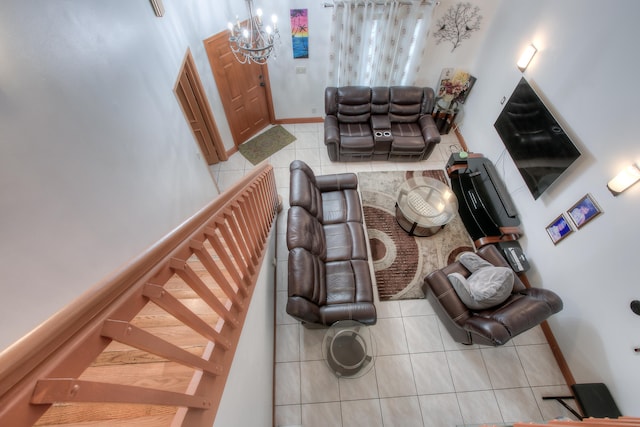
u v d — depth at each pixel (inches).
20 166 49.0
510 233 143.7
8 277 44.9
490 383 116.7
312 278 107.8
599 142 106.4
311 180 143.4
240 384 68.4
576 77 116.5
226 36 157.3
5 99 47.5
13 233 46.5
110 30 77.7
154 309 68.3
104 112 72.8
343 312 108.6
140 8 94.4
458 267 130.7
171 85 114.4
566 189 120.5
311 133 214.2
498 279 110.3
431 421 108.3
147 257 33.9
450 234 161.2
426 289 128.9
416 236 160.2
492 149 173.3
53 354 22.3
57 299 53.2
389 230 163.0
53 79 57.6
